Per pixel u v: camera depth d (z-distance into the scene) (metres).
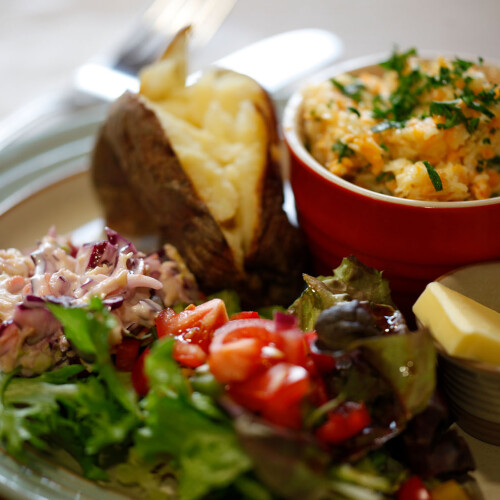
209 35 0.60
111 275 0.37
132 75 0.55
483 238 0.37
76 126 0.50
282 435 0.31
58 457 0.35
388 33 0.64
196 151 0.41
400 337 0.33
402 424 0.33
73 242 0.42
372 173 0.40
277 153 0.42
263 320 0.35
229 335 0.34
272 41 0.58
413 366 0.33
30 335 0.36
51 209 0.47
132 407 0.34
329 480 0.32
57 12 0.70
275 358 0.33
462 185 0.38
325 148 0.41
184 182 0.40
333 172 0.39
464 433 0.37
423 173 0.38
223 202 0.40
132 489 0.34
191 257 0.41
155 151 0.40
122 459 0.35
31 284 0.37
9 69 0.62
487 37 0.63
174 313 0.37
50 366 0.36
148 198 0.42
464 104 0.39
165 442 0.33
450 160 0.39
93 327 0.34
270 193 0.41
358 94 0.43
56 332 0.36
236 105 0.42
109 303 0.35
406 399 0.33
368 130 0.40
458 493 0.34
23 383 0.35
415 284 0.39
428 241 0.38
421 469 0.34
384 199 0.37
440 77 0.41
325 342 0.34
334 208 0.39
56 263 0.38
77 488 0.34
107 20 0.68
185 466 0.32
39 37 0.66
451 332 0.34
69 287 0.37
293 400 0.32
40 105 0.54
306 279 0.37
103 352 0.34
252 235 0.40
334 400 0.33
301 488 0.31
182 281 0.39
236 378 0.33
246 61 0.56
